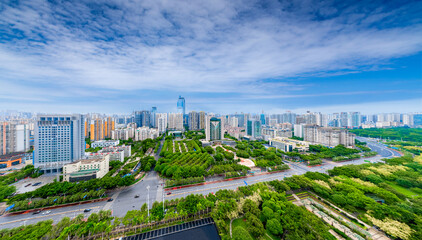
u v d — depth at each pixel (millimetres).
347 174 143000
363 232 80438
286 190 118062
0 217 96000
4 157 189125
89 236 81188
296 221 83000
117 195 119875
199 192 123750
